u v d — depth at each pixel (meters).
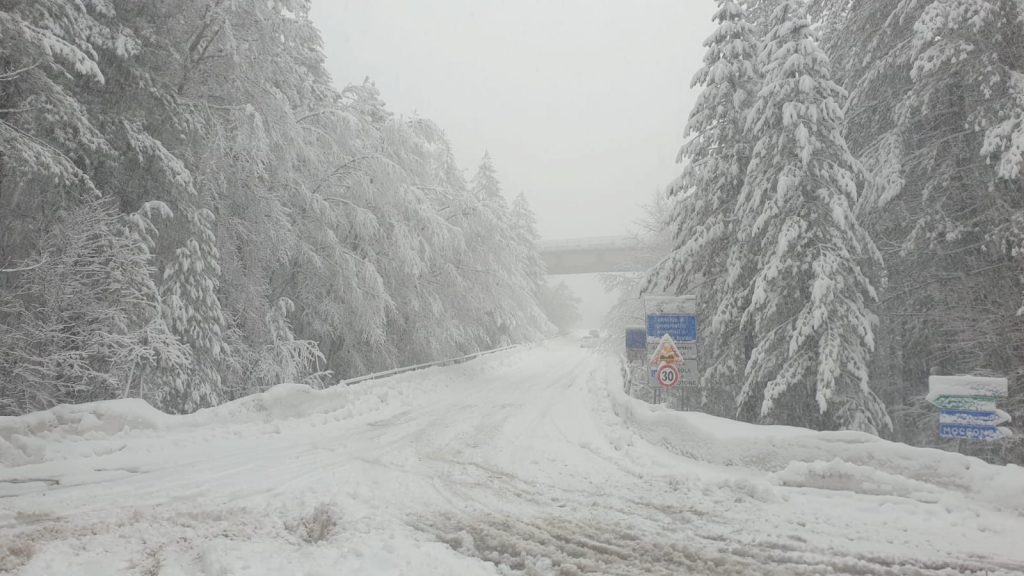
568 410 16.06
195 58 16.02
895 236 15.19
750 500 6.99
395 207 22.86
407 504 6.87
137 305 13.05
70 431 9.26
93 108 13.02
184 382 13.55
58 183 11.70
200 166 15.51
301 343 17.66
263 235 17.64
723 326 16.09
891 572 4.81
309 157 18.50
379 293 20.38
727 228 16.91
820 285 12.65
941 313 13.91
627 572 4.80
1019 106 11.45
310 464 8.90
